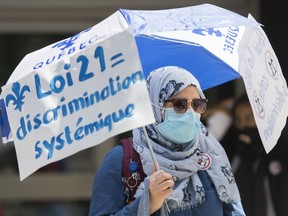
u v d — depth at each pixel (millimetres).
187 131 5176
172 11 5297
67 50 4992
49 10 12055
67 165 12359
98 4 12000
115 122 4602
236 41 5730
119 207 5141
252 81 5477
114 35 4645
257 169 9281
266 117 5406
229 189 5324
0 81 12180
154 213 5141
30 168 4898
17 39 12164
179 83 5188
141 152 5211
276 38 11125
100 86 4688
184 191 5180
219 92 12164
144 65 5934
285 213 9219
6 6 12008
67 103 4812
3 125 5406
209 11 5383
